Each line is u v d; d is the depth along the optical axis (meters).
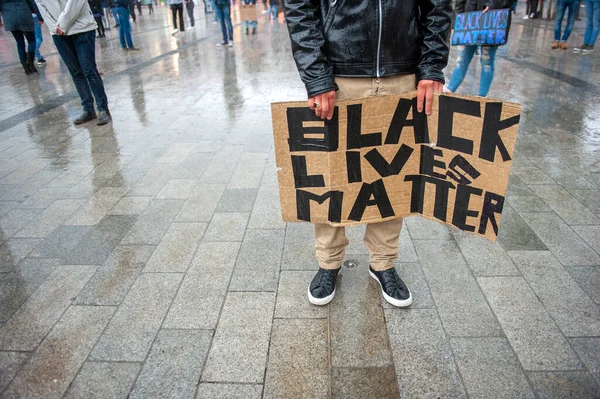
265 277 2.53
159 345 2.06
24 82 7.56
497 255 2.64
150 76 7.84
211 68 8.40
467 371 1.88
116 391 1.83
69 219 3.19
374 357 1.97
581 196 3.25
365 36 1.80
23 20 7.64
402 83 1.93
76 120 5.31
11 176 3.94
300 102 1.87
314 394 1.80
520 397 1.76
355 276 2.51
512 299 2.29
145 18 20.39
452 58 8.65
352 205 2.06
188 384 1.86
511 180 3.51
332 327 2.14
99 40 12.79
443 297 2.32
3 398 1.81
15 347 2.07
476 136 1.84
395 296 2.25
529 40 10.18
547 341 2.02
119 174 3.92
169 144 4.59
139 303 2.34
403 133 1.96
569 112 5.05
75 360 1.99
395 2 1.77
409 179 2.06
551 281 2.40
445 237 2.84
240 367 1.94
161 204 3.37
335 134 1.91
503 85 6.28
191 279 2.52
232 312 2.26
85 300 2.37
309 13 1.79
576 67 7.23
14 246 2.87
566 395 1.76
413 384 1.83
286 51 10.05
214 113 5.57
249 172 3.87
